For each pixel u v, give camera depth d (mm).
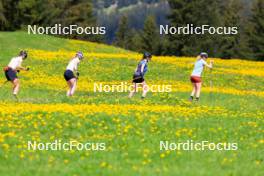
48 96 43344
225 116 32219
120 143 24516
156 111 32594
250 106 41125
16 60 39906
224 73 66125
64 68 63312
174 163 21359
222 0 194250
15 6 118750
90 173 19141
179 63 70562
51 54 71688
